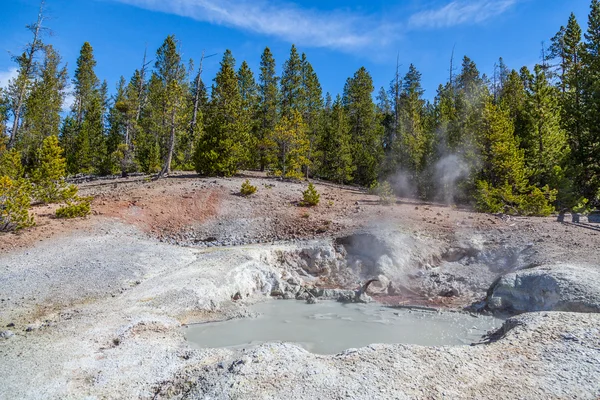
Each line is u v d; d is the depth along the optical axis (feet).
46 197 63.52
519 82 106.93
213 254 48.47
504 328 28.17
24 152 110.73
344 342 28.22
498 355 21.74
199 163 95.55
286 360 21.52
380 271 47.21
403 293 43.47
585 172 84.38
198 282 37.88
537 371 19.56
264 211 68.95
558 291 32.40
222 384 19.04
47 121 122.31
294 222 63.62
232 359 22.77
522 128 93.25
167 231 60.54
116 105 117.91
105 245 48.57
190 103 123.95
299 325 32.55
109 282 37.22
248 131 113.80
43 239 48.06
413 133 103.24
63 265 40.45
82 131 132.36
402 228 56.24
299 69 133.49
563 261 39.47
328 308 38.29
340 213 67.62
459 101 106.22
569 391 17.54
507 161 73.72
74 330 26.53
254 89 138.10
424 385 18.44
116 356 23.00
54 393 18.75
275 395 17.72
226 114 98.12
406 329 31.60
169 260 45.80
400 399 17.19
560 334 23.63
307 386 18.45
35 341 24.56
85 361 22.16
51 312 30.01
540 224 55.93
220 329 30.73
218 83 114.73
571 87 93.86
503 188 71.10
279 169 104.22
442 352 22.41
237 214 67.56
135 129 121.70
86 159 131.54
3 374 20.25
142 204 66.44
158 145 122.52
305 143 102.73
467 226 57.06
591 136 84.23
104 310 30.71
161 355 23.62
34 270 38.45
